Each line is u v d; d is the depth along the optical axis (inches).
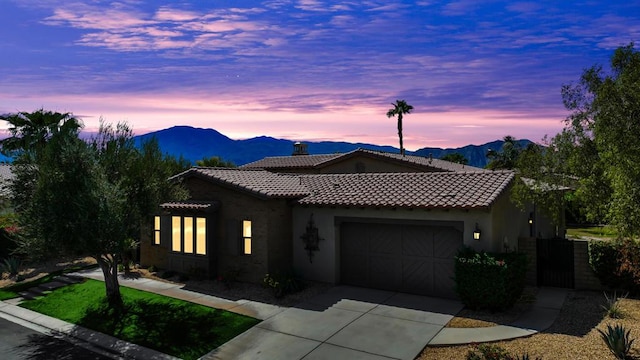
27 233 482.0
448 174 647.1
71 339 467.8
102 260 541.0
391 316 485.4
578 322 440.1
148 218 554.6
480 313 483.5
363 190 645.9
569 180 551.8
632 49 373.4
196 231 674.8
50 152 490.3
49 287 663.1
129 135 571.5
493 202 507.5
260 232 625.0
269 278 587.8
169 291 609.3
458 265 501.0
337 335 434.3
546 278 588.1
